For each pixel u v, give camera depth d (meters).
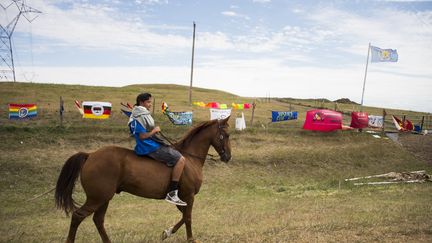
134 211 12.37
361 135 27.47
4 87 38.16
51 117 24.31
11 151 18.45
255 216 10.46
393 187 16.89
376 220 9.09
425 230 8.11
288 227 8.57
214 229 8.88
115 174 6.68
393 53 33.97
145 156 7.11
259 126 27.66
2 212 11.95
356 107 57.69
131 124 7.08
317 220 9.46
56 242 7.75
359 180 19.61
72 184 6.64
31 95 34.19
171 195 7.09
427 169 22.88
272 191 17.11
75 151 19.77
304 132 26.84
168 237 8.10
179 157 7.18
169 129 23.89
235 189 17.52
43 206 13.08
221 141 8.13
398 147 26.19
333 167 22.25
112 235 8.37
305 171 21.34
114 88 49.00
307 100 78.12
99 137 21.48
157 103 35.44
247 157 21.64
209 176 19.08
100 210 6.95
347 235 7.82
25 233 8.68
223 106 26.33
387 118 41.28
